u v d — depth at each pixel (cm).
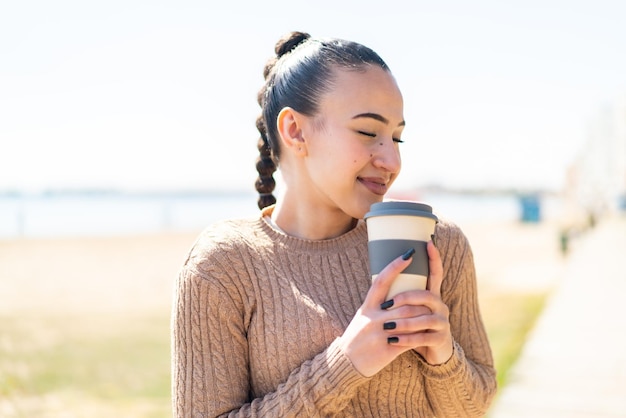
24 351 986
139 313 1394
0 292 1711
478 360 183
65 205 10044
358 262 169
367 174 158
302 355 158
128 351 995
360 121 155
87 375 835
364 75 157
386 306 141
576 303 1115
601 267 1731
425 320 140
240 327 164
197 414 159
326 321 158
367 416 160
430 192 14012
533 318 1214
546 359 693
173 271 2186
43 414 662
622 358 682
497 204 12031
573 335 824
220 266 164
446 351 156
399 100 161
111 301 1570
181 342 164
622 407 516
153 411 675
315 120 160
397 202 145
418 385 164
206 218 6994
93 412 666
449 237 179
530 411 515
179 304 166
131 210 8400
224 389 160
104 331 1180
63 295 1666
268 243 169
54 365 891
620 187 6141
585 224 3788
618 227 3950
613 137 6356
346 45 162
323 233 172
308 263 167
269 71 183
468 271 182
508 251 3066
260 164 196
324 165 159
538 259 2634
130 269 2245
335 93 157
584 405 525
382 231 144
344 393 145
